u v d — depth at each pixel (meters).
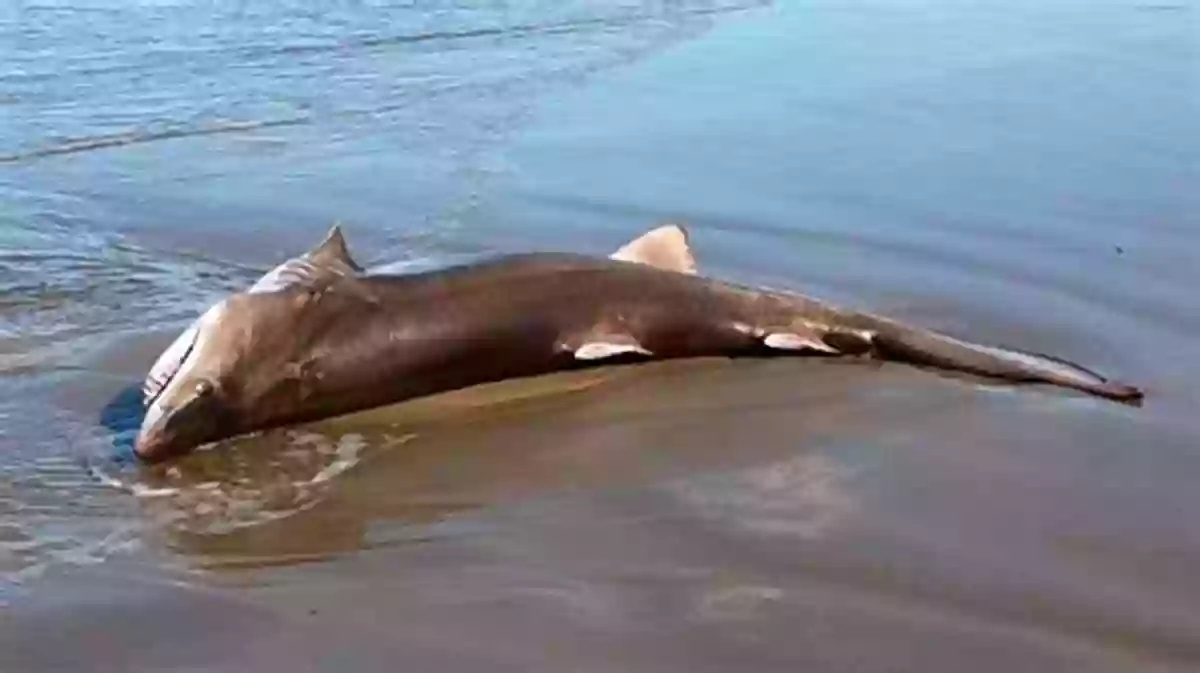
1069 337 5.85
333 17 10.80
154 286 6.20
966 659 4.24
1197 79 9.25
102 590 4.45
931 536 4.71
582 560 4.61
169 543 4.67
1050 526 4.75
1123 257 6.50
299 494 4.92
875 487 4.95
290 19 10.68
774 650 4.27
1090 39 10.35
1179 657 4.25
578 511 4.84
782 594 4.47
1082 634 4.33
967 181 7.41
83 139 8.00
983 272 6.38
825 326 5.71
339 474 5.02
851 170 7.58
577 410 5.39
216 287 6.22
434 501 4.89
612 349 5.58
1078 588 4.49
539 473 5.04
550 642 4.29
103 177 7.46
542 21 10.98
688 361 5.68
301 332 5.25
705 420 5.33
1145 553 4.64
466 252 6.55
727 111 8.60
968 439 5.20
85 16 10.43
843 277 6.32
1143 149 7.89
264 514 4.81
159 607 4.39
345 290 5.35
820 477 5.00
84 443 5.13
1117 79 9.24
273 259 6.53
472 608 4.41
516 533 4.73
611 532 4.74
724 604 4.43
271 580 4.52
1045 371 5.54
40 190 7.24
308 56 9.70
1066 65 9.53
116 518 4.78
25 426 5.20
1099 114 8.50
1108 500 4.88
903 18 11.18
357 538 4.71
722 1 11.95
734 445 5.18
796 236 6.74
